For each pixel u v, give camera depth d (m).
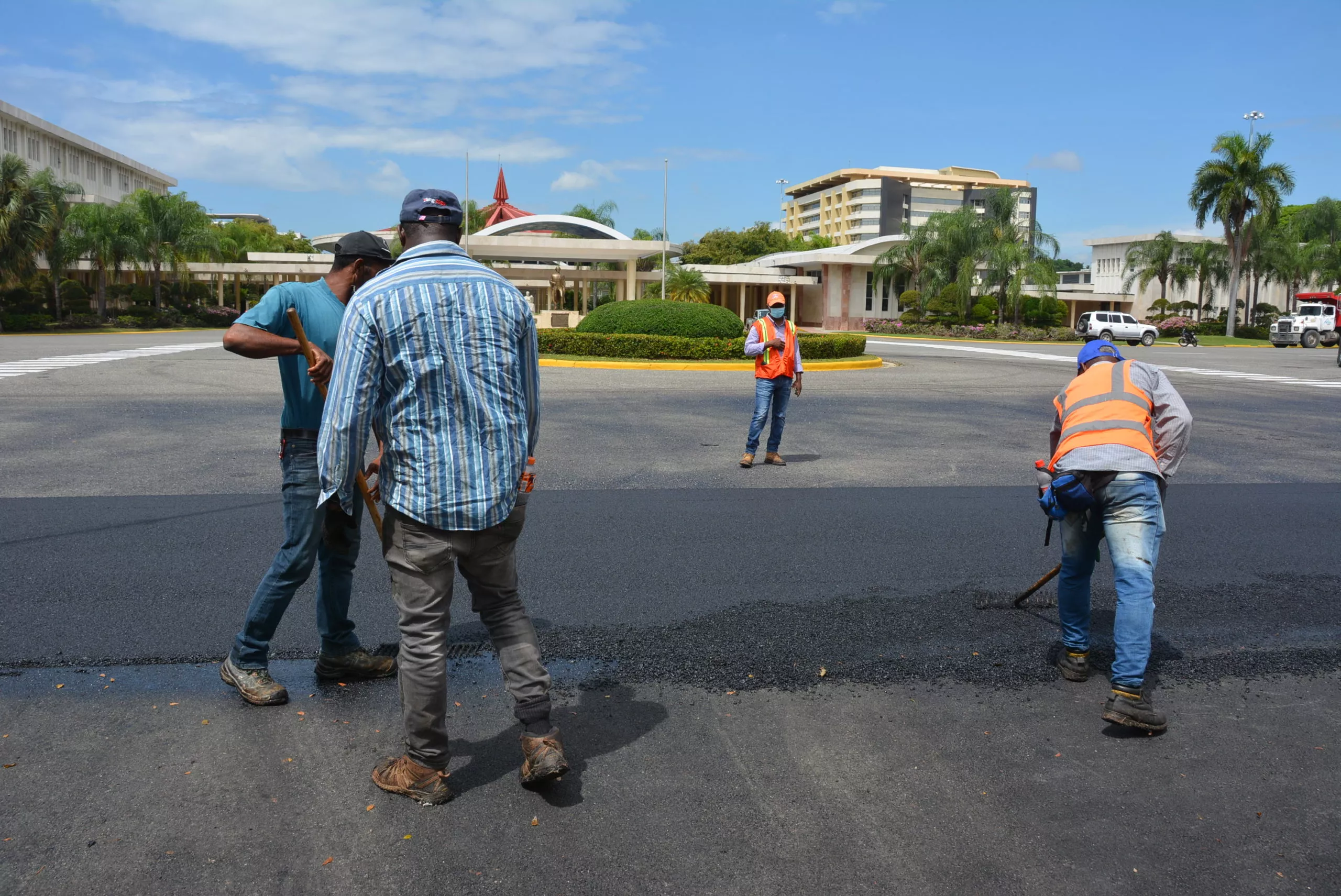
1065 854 2.59
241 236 68.62
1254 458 9.67
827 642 4.23
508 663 2.90
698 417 12.44
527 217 48.00
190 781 2.93
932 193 128.88
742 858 2.55
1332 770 3.10
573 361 21.39
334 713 3.45
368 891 2.39
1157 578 5.30
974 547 5.92
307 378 3.40
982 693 3.71
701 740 3.26
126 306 53.19
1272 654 4.15
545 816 2.76
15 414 11.80
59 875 2.43
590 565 5.41
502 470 2.74
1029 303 51.88
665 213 44.97
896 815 2.79
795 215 152.50
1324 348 41.69
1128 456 3.54
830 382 18.56
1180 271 55.03
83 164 66.06
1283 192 46.78
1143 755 3.19
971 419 12.69
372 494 2.98
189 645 4.09
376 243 3.61
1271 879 2.49
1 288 39.66
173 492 7.21
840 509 6.96
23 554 5.45
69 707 3.46
